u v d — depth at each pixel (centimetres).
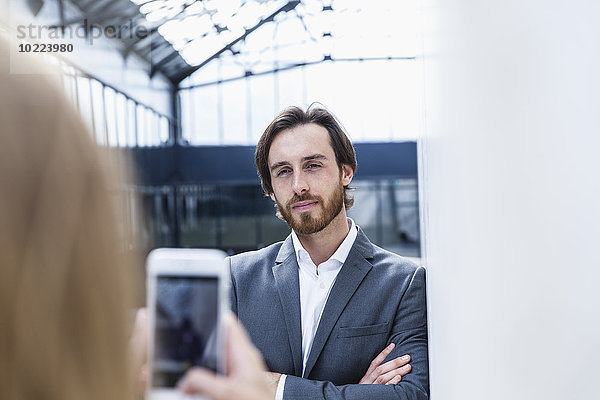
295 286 177
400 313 173
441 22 95
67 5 732
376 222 1305
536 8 43
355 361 170
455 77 78
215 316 52
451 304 91
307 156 170
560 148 40
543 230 43
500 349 52
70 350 26
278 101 1324
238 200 1366
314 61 1287
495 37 53
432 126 121
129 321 29
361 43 1255
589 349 38
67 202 27
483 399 61
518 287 47
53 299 26
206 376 43
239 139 1361
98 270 28
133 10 970
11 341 25
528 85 44
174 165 1355
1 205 26
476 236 63
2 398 25
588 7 36
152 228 1241
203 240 1351
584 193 38
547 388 42
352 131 1285
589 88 37
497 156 53
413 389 159
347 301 173
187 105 1361
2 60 28
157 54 1210
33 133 27
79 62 775
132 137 1123
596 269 36
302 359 174
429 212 144
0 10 28
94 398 26
